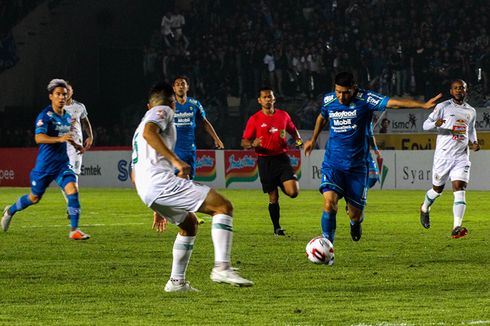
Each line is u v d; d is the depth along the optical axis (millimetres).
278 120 25156
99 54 68062
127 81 68125
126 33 69438
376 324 11711
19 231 26219
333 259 17719
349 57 58500
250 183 51625
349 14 61094
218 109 59781
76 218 23625
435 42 58969
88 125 28062
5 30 66500
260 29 62531
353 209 19234
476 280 16078
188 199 13867
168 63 62344
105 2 68750
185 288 14719
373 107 18438
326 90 58500
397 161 49094
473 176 48062
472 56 56469
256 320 12117
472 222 29250
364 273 17000
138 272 17250
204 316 12461
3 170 56875
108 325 11828
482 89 55500
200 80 61156
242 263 18594
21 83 66562
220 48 60875
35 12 67438
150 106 14188
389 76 57250
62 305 13469
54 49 67875
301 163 50938
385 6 61094
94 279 16312
